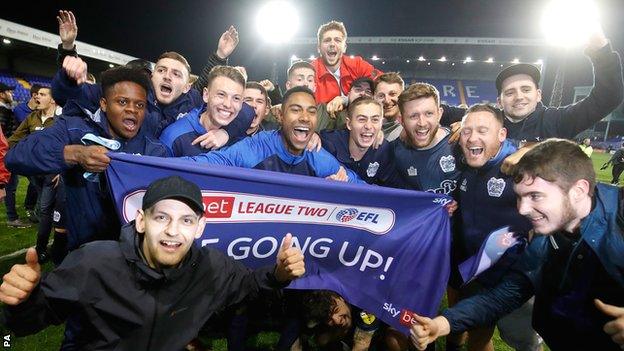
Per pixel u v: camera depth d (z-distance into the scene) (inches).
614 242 54.7
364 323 98.0
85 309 60.0
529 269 66.4
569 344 64.4
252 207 86.7
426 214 91.8
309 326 95.0
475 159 91.7
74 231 92.9
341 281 91.9
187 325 66.2
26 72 882.1
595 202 56.4
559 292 62.1
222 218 85.7
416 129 102.3
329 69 191.8
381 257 92.3
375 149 115.5
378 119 110.5
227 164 99.3
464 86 1005.8
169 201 58.7
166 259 60.3
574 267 58.9
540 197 56.6
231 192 85.0
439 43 749.9
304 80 169.3
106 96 90.1
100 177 86.7
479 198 94.8
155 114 108.0
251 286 72.8
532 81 104.0
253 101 145.6
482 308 71.2
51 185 146.0
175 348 65.3
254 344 112.4
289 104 102.0
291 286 88.4
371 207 90.0
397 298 92.3
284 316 103.7
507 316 92.7
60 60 106.6
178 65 125.4
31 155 81.2
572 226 57.7
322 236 90.3
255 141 105.3
